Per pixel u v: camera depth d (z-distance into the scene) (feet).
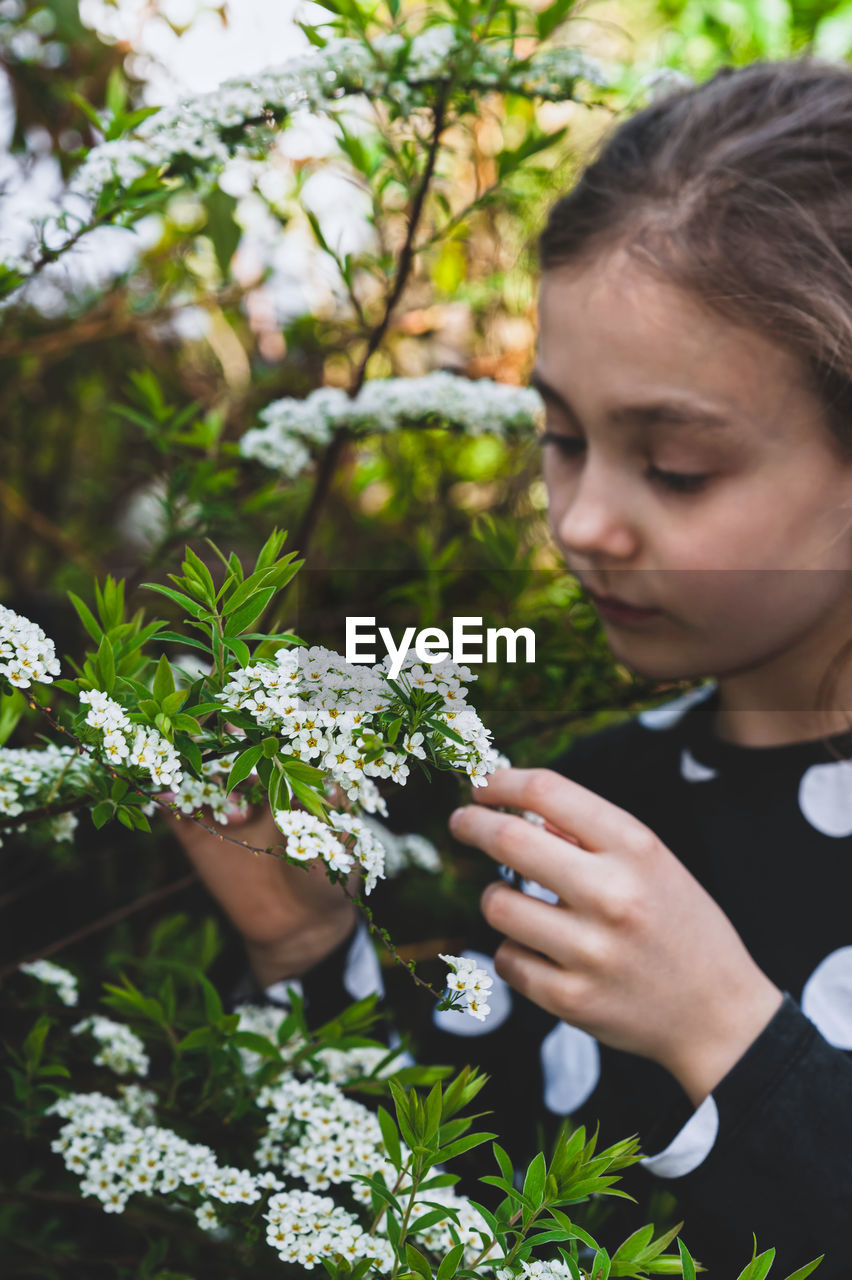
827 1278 1.66
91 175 1.86
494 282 3.33
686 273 1.84
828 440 1.87
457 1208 1.65
